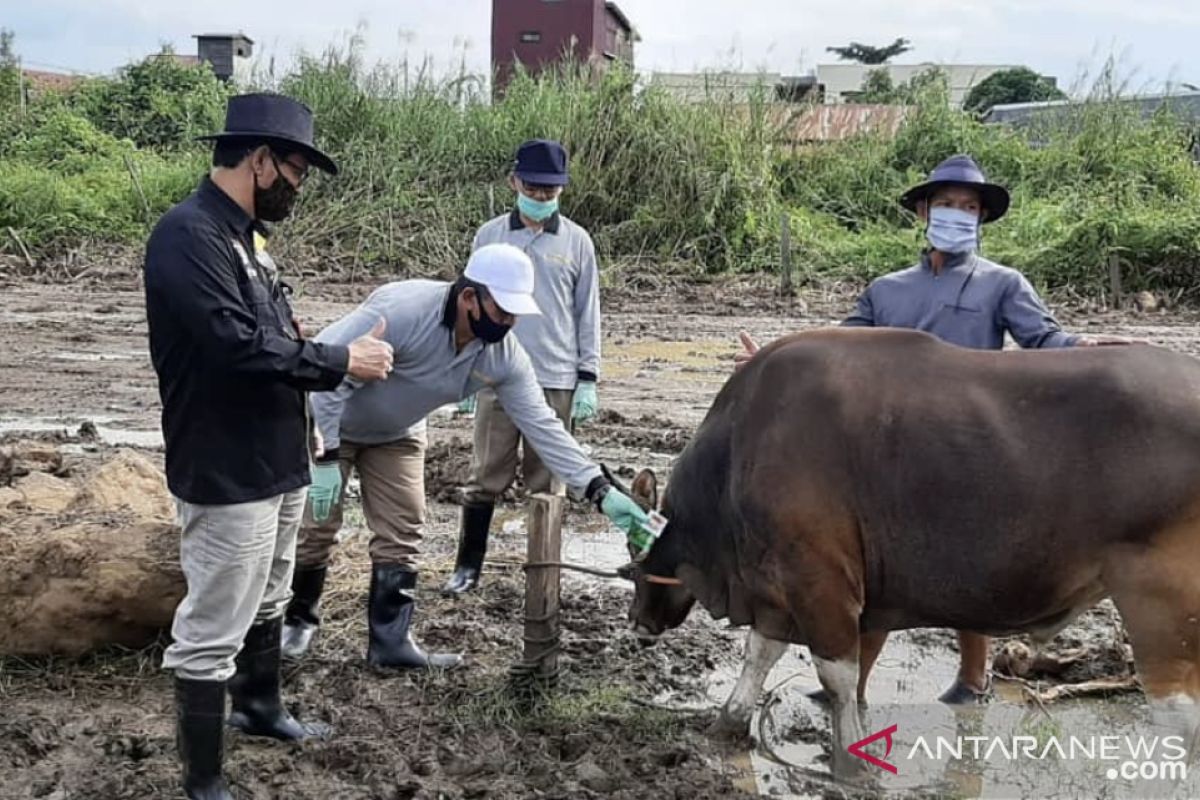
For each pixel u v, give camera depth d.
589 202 20.06
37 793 4.59
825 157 22.12
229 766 4.81
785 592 4.59
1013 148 22.19
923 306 5.49
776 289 18.34
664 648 6.15
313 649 5.98
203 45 35.50
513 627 6.35
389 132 21.34
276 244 19.44
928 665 6.12
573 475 5.23
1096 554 4.21
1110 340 5.08
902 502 4.38
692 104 21.19
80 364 12.78
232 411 4.16
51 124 25.30
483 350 5.21
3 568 5.53
